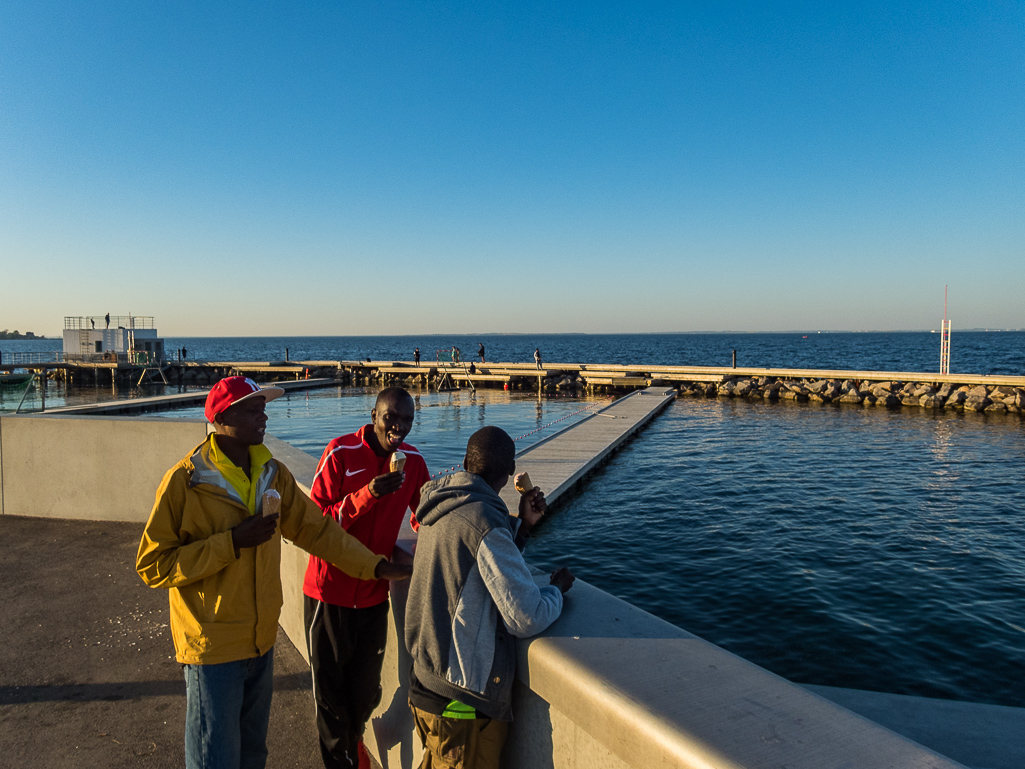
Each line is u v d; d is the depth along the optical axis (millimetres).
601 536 10164
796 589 7801
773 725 1341
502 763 2020
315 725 3232
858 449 17469
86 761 2895
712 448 17844
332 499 2791
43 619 4320
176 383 49562
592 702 1520
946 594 7543
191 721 2201
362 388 42594
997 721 3428
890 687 5621
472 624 1847
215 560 2076
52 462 6504
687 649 1725
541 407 30594
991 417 24031
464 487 1968
